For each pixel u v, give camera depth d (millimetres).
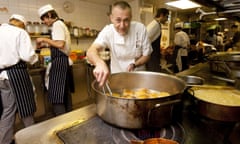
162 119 545
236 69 1061
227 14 1740
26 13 2418
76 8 3047
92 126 582
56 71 1870
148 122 531
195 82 883
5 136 1571
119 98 518
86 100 2758
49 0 2645
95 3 3359
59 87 1888
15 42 1458
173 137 524
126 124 540
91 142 494
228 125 594
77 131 549
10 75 1485
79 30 2992
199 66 1630
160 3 3789
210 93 778
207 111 613
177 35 3639
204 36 5008
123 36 1044
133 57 1161
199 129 573
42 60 2172
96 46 945
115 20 923
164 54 3916
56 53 1857
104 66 649
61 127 571
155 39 1829
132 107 514
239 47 3230
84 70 2674
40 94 2125
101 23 3559
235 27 3842
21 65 1547
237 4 1437
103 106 572
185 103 721
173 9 4258
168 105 534
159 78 793
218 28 4531
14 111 1593
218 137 530
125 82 834
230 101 683
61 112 1958
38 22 2480
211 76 1206
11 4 2262
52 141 499
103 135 530
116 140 506
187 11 4750
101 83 616
